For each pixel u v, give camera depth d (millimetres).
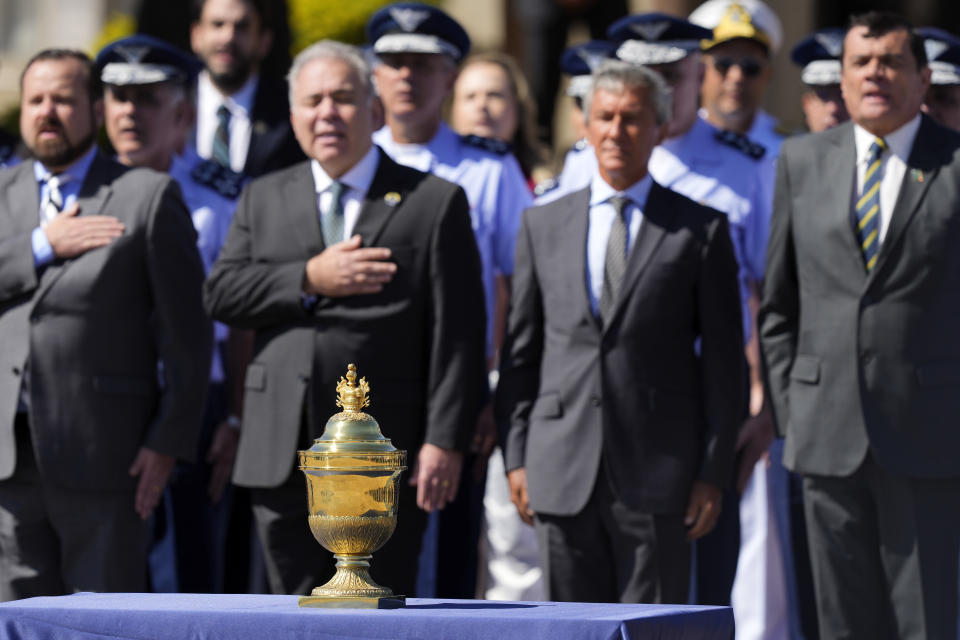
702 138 24641
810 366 19578
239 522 23562
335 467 13000
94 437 20922
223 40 25828
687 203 20344
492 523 26062
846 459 19188
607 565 19891
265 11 26516
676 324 19922
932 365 19062
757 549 24891
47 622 12438
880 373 19094
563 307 20109
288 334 20453
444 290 20516
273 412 20344
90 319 21062
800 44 26062
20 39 48125
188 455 21438
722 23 27375
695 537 19781
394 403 20266
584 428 19734
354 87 20688
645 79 20203
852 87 19391
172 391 21328
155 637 12086
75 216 21484
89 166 21953
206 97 26641
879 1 49500
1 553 21094
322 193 20906
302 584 20250
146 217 21453
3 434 20906
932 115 24484
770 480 24797
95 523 21000
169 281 21391
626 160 20094
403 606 12781
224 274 20875
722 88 27312
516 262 20859
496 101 27812
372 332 20219
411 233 20562
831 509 19500
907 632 19109
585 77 26453
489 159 25000
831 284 19469
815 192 19734
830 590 19641
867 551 19484
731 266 20172
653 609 12656
